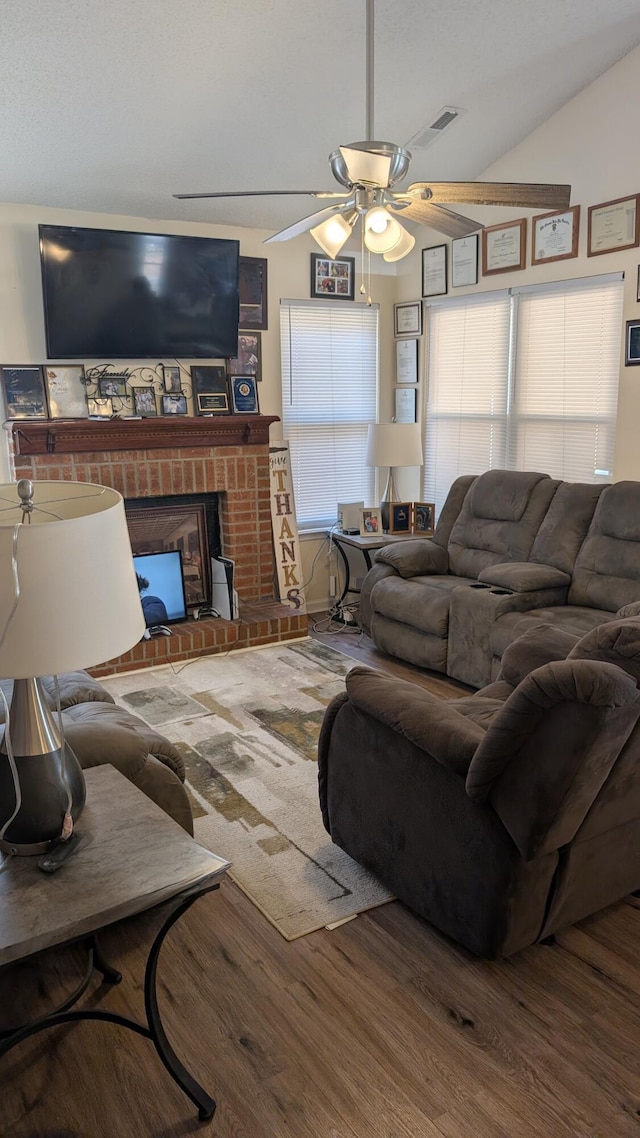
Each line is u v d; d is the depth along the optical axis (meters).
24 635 1.35
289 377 5.32
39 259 4.19
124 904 1.45
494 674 3.86
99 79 3.26
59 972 2.09
